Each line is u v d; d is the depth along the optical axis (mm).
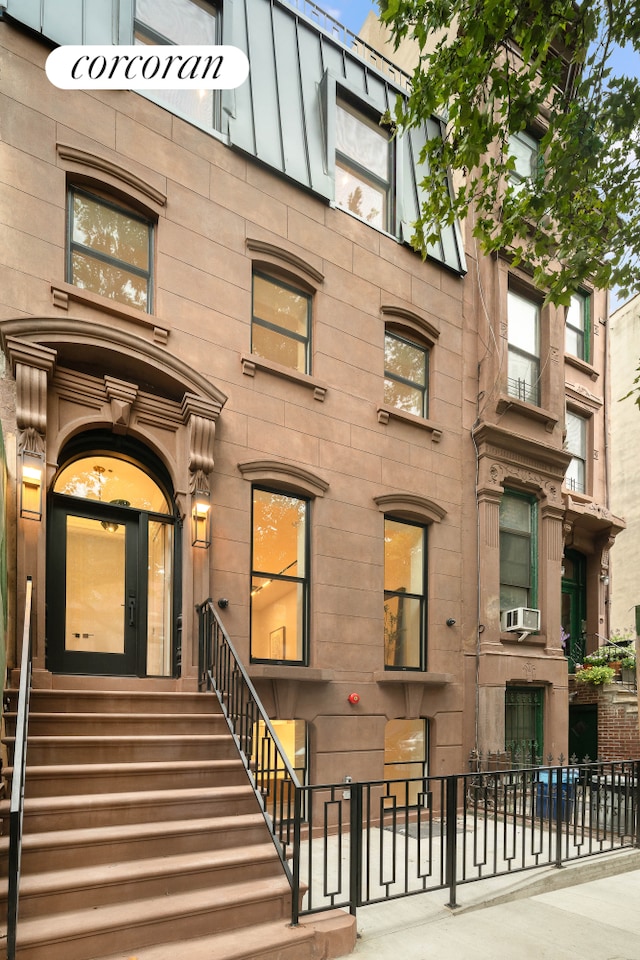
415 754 9453
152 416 7516
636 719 11391
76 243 7422
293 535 8758
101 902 4168
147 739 5695
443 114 11508
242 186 8742
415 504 9914
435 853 6953
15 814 3469
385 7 5285
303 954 4254
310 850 4609
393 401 10266
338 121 10281
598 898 5875
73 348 6871
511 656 10508
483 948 4629
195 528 7496
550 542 11727
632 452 22859
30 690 5789
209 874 4613
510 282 12141
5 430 6480
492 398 11109
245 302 8547
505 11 4781
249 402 8383
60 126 7254
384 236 10297
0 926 3791
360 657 8867
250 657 7875
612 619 22797
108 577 7387
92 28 7648
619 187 5777
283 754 4945
